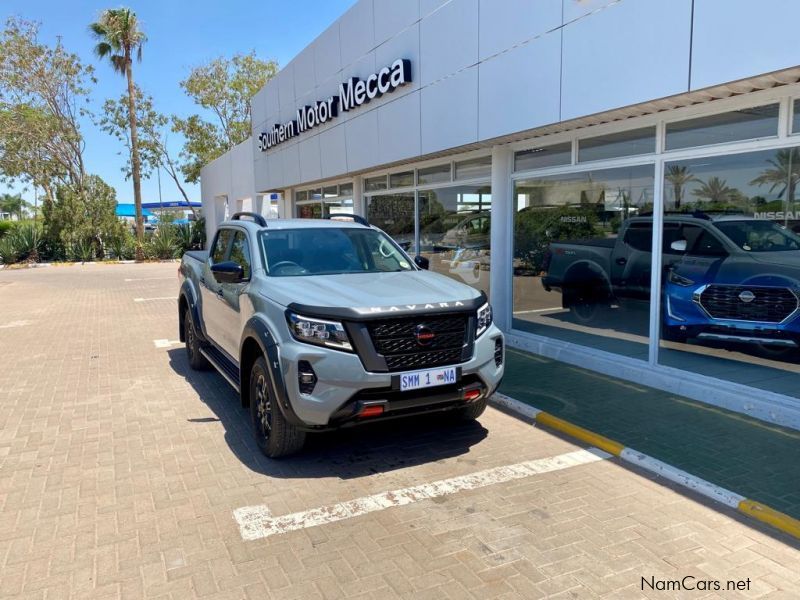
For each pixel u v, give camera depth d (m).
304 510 3.96
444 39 8.58
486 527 3.71
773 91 5.14
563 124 6.78
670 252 6.41
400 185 11.68
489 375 4.73
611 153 6.91
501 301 8.92
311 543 3.55
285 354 4.30
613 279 7.18
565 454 4.86
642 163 6.55
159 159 38.88
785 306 5.53
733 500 3.94
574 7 6.27
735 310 5.94
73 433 5.46
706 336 6.21
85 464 4.75
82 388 6.99
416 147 9.57
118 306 14.50
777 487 4.15
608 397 6.21
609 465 4.64
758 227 5.56
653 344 6.70
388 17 10.05
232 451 4.98
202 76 37.94
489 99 7.73
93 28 32.56
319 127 13.47
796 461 4.57
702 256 6.14
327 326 4.21
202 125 39.16
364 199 13.23
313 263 5.64
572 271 7.76
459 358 4.52
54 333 10.83
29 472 4.60
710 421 5.46
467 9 8.00
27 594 3.07
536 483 4.34
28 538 3.62
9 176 35.94
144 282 20.91
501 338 4.97
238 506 4.02
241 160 24.70
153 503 4.07
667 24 5.31
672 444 4.94
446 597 3.03
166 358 8.61
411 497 4.13
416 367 4.36
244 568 3.30
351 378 4.16
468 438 5.23
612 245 7.12
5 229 38.66
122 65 33.31
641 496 4.12
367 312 4.21
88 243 33.38
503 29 7.35
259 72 38.56
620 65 5.80
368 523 3.78
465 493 4.18
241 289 5.47
